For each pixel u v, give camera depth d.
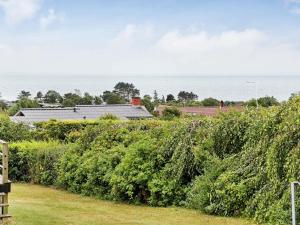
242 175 12.58
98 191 16.14
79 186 17.19
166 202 14.15
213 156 13.84
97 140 17.89
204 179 13.31
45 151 20.00
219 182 12.68
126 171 14.82
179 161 14.27
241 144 13.78
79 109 50.25
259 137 12.76
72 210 13.36
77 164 17.42
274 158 11.40
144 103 61.34
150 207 14.08
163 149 14.94
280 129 11.70
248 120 13.65
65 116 47.44
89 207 14.01
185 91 78.00
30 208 13.17
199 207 13.13
